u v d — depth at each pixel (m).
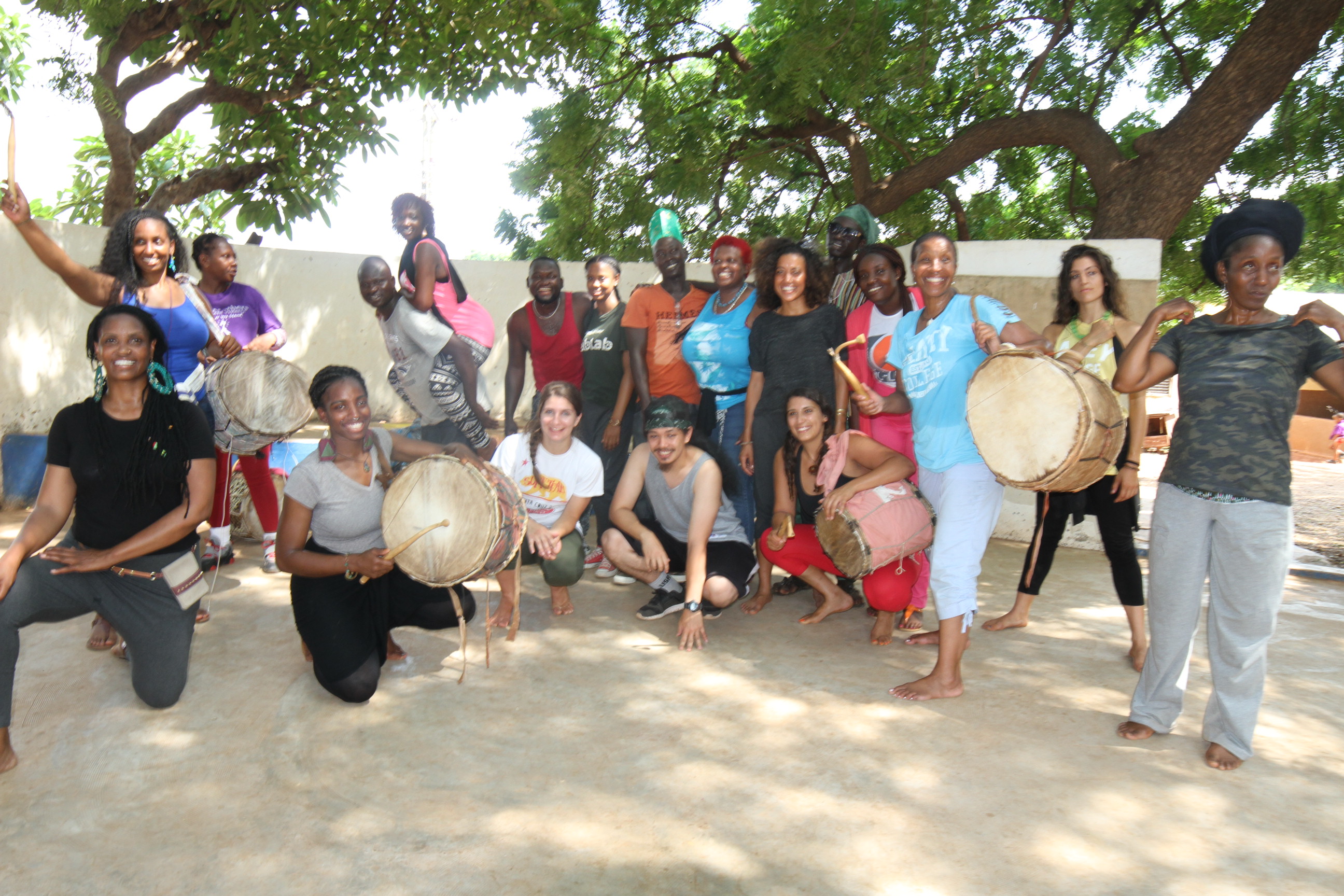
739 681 3.81
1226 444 2.98
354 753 3.13
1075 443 3.13
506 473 4.33
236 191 8.91
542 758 3.12
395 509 3.40
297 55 8.46
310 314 8.84
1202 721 3.46
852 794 2.90
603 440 5.55
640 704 3.57
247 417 4.28
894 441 4.42
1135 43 10.04
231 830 2.67
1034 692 3.73
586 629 4.44
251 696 3.56
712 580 4.32
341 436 3.46
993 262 6.36
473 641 4.23
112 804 2.79
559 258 12.20
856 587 5.05
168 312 4.18
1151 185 7.43
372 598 3.59
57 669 3.77
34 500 6.64
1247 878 2.49
